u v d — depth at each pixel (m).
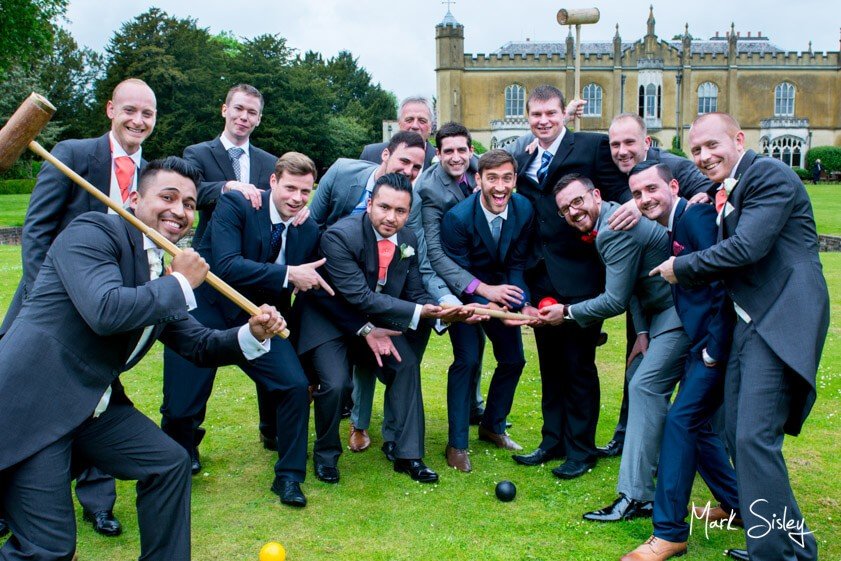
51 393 2.91
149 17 49.53
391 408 4.73
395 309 4.51
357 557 3.70
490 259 4.91
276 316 3.38
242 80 50.72
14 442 2.83
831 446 5.07
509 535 3.93
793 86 57.03
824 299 3.37
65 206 4.14
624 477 4.16
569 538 3.90
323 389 4.54
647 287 4.22
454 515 4.16
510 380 5.11
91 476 4.08
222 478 4.67
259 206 4.57
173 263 3.10
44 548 2.86
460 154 5.05
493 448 5.20
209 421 5.70
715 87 57.09
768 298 3.38
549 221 4.81
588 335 4.63
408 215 4.68
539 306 4.75
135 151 4.31
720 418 4.12
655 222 4.18
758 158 3.47
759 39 61.59
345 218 4.68
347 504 4.30
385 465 4.90
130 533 3.97
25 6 28.55
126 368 3.28
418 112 5.93
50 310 2.96
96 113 50.00
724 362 3.65
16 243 20.39
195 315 4.53
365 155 6.10
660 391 4.14
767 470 3.31
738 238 3.33
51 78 53.06
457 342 4.84
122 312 2.86
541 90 4.98
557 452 4.95
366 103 82.81
